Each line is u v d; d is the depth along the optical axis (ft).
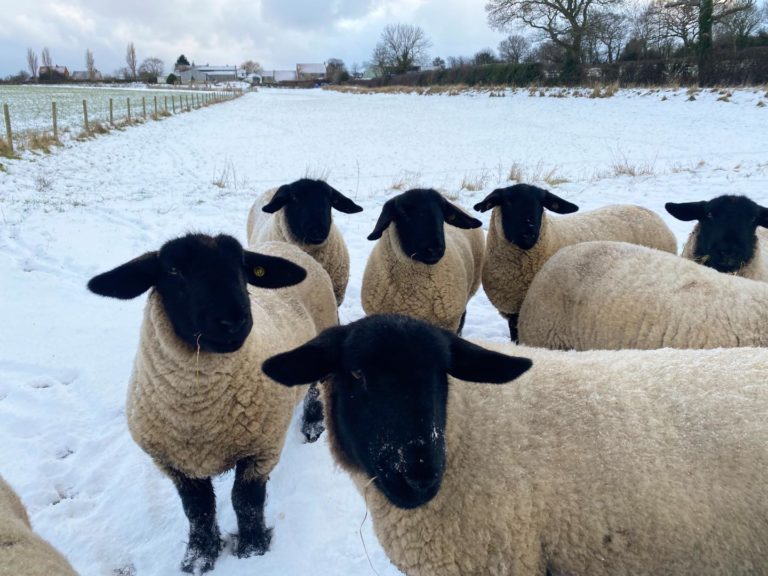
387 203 19.11
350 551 12.85
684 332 13.28
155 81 441.27
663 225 23.80
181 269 11.27
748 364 9.12
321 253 22.84
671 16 147.54
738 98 92.94
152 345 11.85
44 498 14.30
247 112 154.40
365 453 8.40
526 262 20.86
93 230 35.76
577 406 9.00
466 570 8.68
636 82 129.90
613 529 8.18
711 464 8.09
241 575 12.43
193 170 64.95
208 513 12.84
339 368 8.88
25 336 22.09
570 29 155.84
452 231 22.20
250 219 29.30
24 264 29.45
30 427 16.89
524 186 20.77
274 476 15.35
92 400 18.30
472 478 8.75
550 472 8.52
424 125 105.50
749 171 50.49
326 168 65.57
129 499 14.37
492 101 138.62
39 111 125.80
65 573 7.88
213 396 11.73
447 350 8.55
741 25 147.54
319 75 545.85
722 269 19.65
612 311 14.60
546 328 16.61
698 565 8.03
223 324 10.79
